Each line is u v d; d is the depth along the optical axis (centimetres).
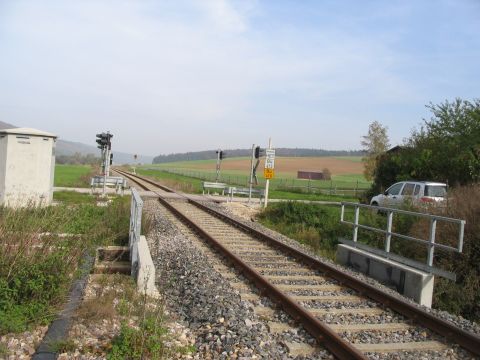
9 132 1480
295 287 947
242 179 7200
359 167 10781
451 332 715
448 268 1245
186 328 698
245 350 606
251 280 964
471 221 1275
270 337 666
